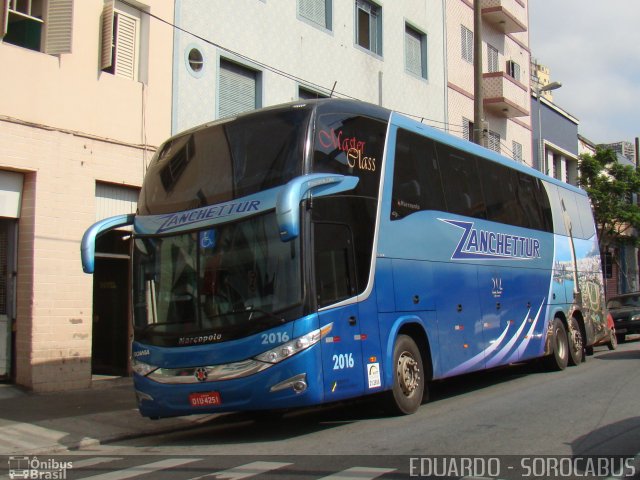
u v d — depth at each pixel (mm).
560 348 14914
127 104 13352
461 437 7789
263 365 7711
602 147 32719
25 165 11695
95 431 9312
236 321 7918
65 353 12164
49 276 11961
